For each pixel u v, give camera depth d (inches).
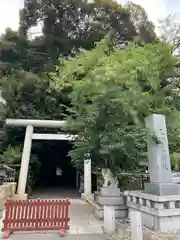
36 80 647.8
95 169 533.0
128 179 431.8
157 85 307.4
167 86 321.1
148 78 292.8
